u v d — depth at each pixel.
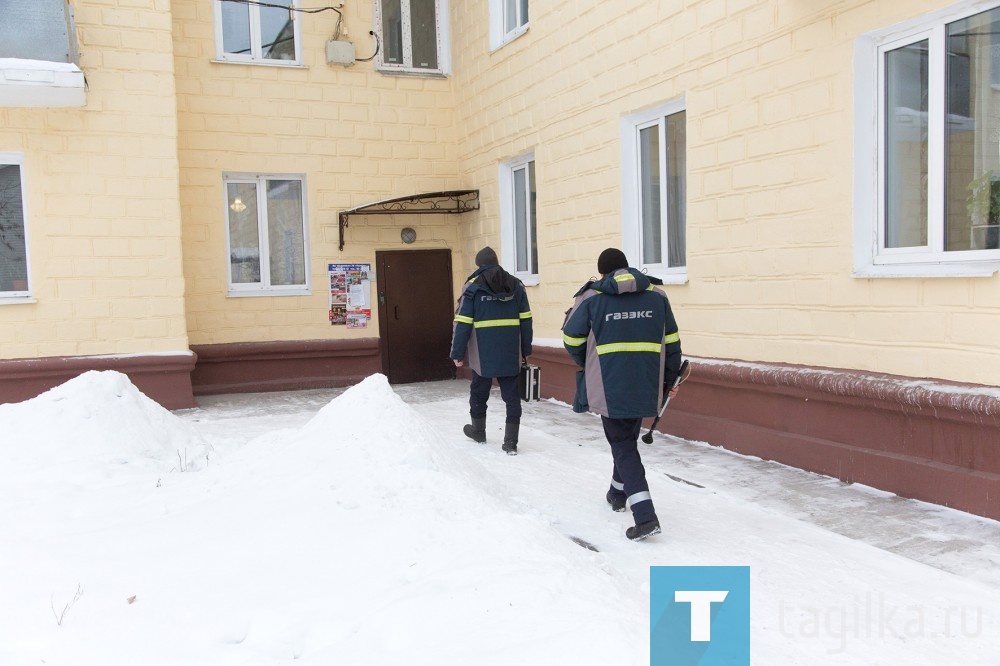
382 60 11.65
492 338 6.60
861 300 5.50
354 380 11.45
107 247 9.20
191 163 10.63
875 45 5.46
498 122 10.69
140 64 9.27
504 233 10.84
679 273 7.54
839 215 5.65
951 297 4.89
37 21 8.17
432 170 11.94
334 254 11.40
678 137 7.58
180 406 9.48
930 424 5.00
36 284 8.94
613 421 4.69
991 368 4.66
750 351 6.52
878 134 5.47
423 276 11.91
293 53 11.22
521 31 9.95
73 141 9.02
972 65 4.89
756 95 6.34
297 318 11.22
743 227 6.54
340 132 11.38
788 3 5.99
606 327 4.65
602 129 8.41
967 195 4.96
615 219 8.29
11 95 8.41
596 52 8.44
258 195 11.15
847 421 5.60
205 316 10.76
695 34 6.96
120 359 9.14
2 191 8.88
